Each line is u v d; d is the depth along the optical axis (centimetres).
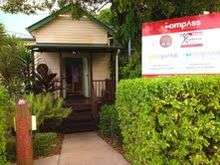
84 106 1562
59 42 1923
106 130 1133
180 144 527
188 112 514
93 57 1973
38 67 1517
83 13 1271
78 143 1048
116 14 1240
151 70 658
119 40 1363
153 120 554
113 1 1102
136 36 1152
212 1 1012
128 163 782
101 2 1252
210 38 578
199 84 516
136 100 603
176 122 525
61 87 1645
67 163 809
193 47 598
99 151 919
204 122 518
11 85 1407
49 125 1210
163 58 640
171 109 525
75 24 1945
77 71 1969
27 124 708
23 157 702
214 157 532
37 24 1859
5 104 654
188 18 605
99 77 1983
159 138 554
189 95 516
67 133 1252
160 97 534
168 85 525
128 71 1223
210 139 531
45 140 919
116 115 1005
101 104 1572
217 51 571
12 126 816
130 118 648
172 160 548
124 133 696
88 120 1402
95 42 1975
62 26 1927
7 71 1437
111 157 845
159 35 647
